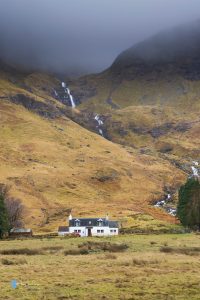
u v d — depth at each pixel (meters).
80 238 126.31
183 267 50.72
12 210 180.00
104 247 80.81
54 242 106.44
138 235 140.50
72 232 179.75
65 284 38.47
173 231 155.12
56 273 45.88
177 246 87.31
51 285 38.16
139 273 45.25
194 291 35.09
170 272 46.34
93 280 40.78
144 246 87.12
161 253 71.19
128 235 142.38
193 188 183.12
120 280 40.56
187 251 73.81
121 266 51.75
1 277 43.19
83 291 35.28
